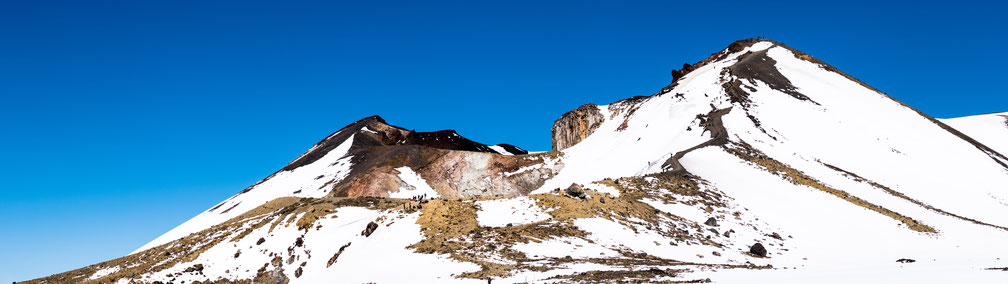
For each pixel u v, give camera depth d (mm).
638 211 58750
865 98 148125
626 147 134125
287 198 82625
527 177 139000
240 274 52188
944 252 50219
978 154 120938
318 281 45000
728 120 119312
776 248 52219
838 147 113938
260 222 61625
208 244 58594
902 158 112125
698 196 65812
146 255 61344
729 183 72438
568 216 54625
